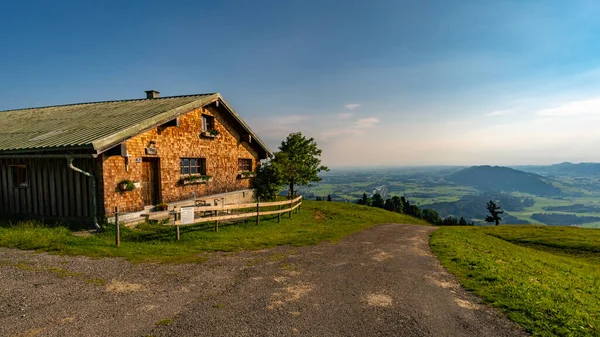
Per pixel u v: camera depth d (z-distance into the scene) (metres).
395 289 6.51
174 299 5.47
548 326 4.89
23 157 11.08
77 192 11.04
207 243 9.84
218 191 17.38
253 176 20.91
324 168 26.70
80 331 4.25
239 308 5.21
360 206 31.20
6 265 6.74
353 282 6.83
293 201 18.30
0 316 4.54
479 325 4.96
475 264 8.65
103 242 9.13
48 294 5.38
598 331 4.77
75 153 10.48
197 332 4.36
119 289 5.79
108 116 13.89
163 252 8.50
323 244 10.82
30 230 9.62
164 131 13.48
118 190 11.21
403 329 4.74
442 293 6.37
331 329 4.64
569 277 9.14
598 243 18.48
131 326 4.45
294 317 4.98
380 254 9.78
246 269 7.37
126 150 11.22
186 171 15.20
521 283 7.04
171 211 11.72
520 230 23.25
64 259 7.38
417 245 11.87
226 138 18.19
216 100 16.41
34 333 4.15
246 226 13.17
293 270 7.49
